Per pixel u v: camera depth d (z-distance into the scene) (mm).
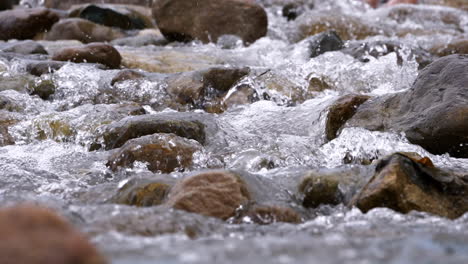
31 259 5039
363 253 6340
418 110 16625
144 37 35562
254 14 33906
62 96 22172
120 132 16438
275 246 6699
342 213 10781
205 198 10414
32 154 16109
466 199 11250
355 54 26594
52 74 22875
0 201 10992
